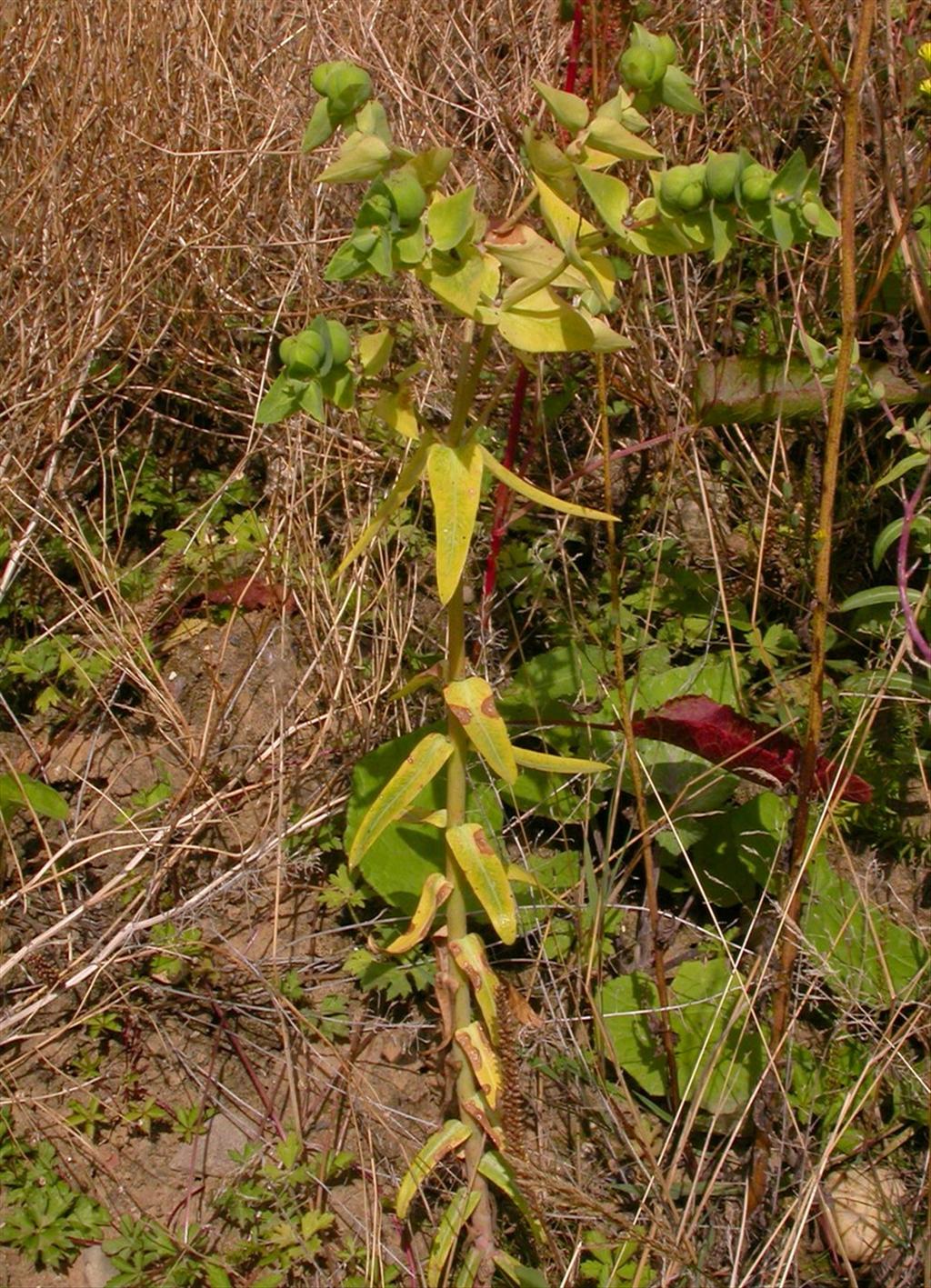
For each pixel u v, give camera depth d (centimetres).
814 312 126
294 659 129
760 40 132
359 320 142
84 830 122
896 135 123
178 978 115
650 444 121
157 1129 111
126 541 138
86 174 136
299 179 142
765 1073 102
